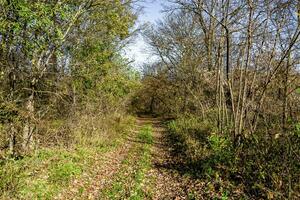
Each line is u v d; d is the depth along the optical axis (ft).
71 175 35.01
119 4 53.83
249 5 41.27
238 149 37.78
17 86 41.75
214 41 63.52
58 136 51.60
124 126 86.63
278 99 40.60
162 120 134.41
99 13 53.42
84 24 56.54
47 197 27.99
